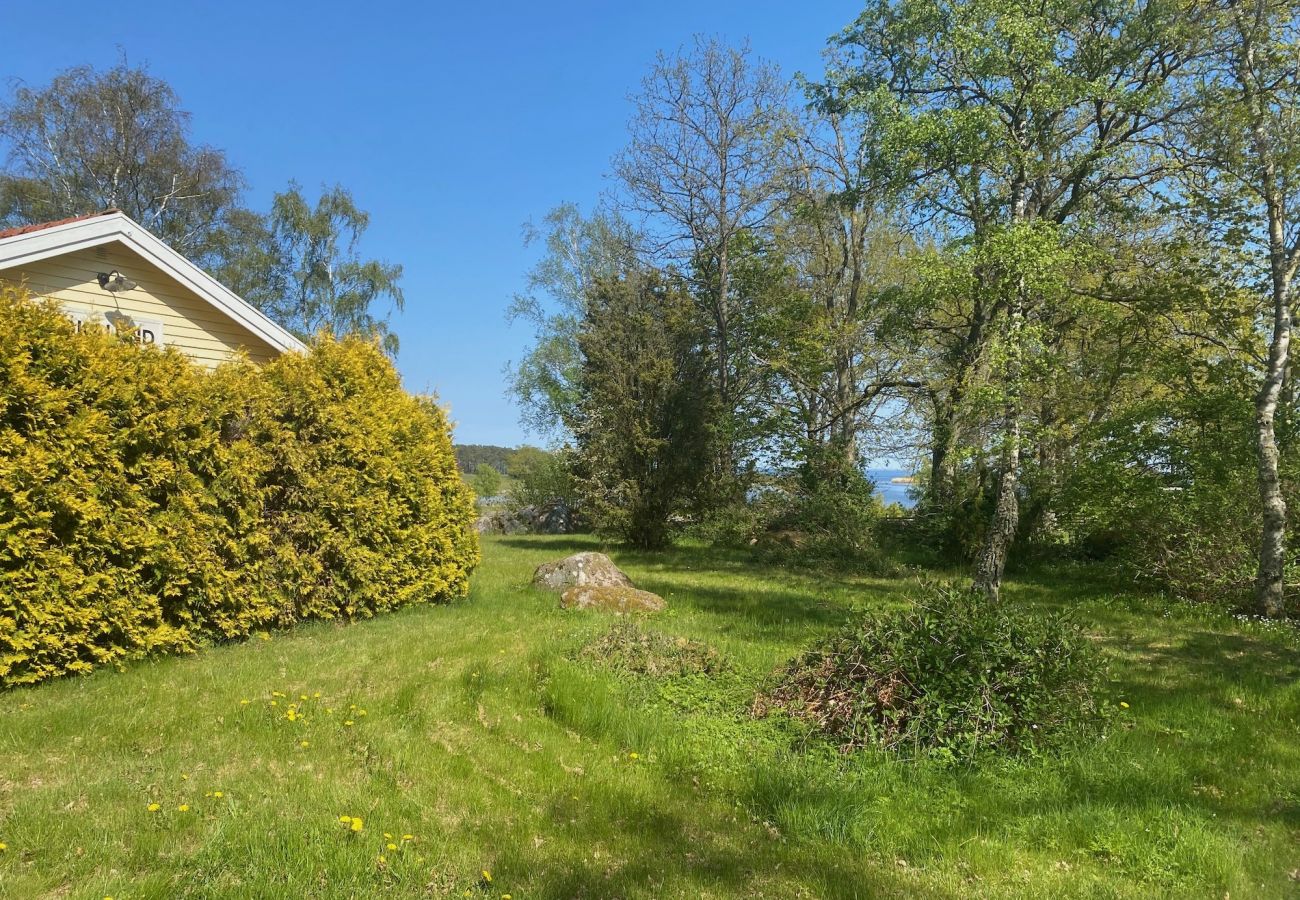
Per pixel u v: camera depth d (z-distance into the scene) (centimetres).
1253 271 1277
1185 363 1360
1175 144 1291
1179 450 1308
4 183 2552
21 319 565
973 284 1183
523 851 372
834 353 2050
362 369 877
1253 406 1249
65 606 573
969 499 1684
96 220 993
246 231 2973
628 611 973
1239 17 1094
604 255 2891
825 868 375
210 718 504
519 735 522
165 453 659
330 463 823
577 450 1891
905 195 1417
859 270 2191
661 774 480
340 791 409
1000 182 1418
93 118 2636
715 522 1806
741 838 403
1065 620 596
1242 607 1113
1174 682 723
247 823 364
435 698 570
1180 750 539
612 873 360
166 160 2727
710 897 345
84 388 593
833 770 473
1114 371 1480
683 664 666
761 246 2159
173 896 308
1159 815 433
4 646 549
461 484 1026
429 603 964
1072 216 1384
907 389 2064
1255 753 544
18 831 343
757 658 734
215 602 698
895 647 539
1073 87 1152
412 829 380
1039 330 1167
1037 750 502
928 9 1292
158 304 1089
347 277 3191
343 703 548
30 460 548
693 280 2216
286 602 780
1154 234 1600
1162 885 372
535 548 1870
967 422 1497
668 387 1734
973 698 512
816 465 1878
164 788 396
